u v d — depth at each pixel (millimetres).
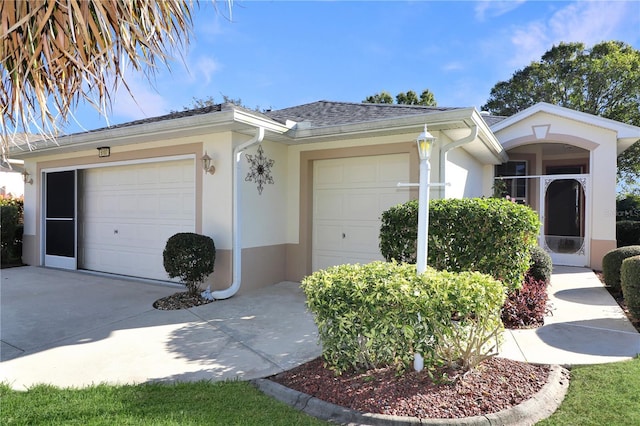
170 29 2094
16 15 1700
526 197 12477
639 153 17688
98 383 3709
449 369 3717
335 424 3014
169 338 4973
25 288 7934
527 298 5547
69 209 10234
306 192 8398
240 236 7246
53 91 2166
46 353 4484
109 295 7309
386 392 3355
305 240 8406
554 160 13422
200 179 7570
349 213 8148
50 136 2363
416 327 3404
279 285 8086
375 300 3412
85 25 1690
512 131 11445
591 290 7621
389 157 7688
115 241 9500
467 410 3090
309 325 5480
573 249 10945
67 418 3027
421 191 3859
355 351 3602
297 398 3373
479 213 5152
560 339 4777
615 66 18484
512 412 3043
